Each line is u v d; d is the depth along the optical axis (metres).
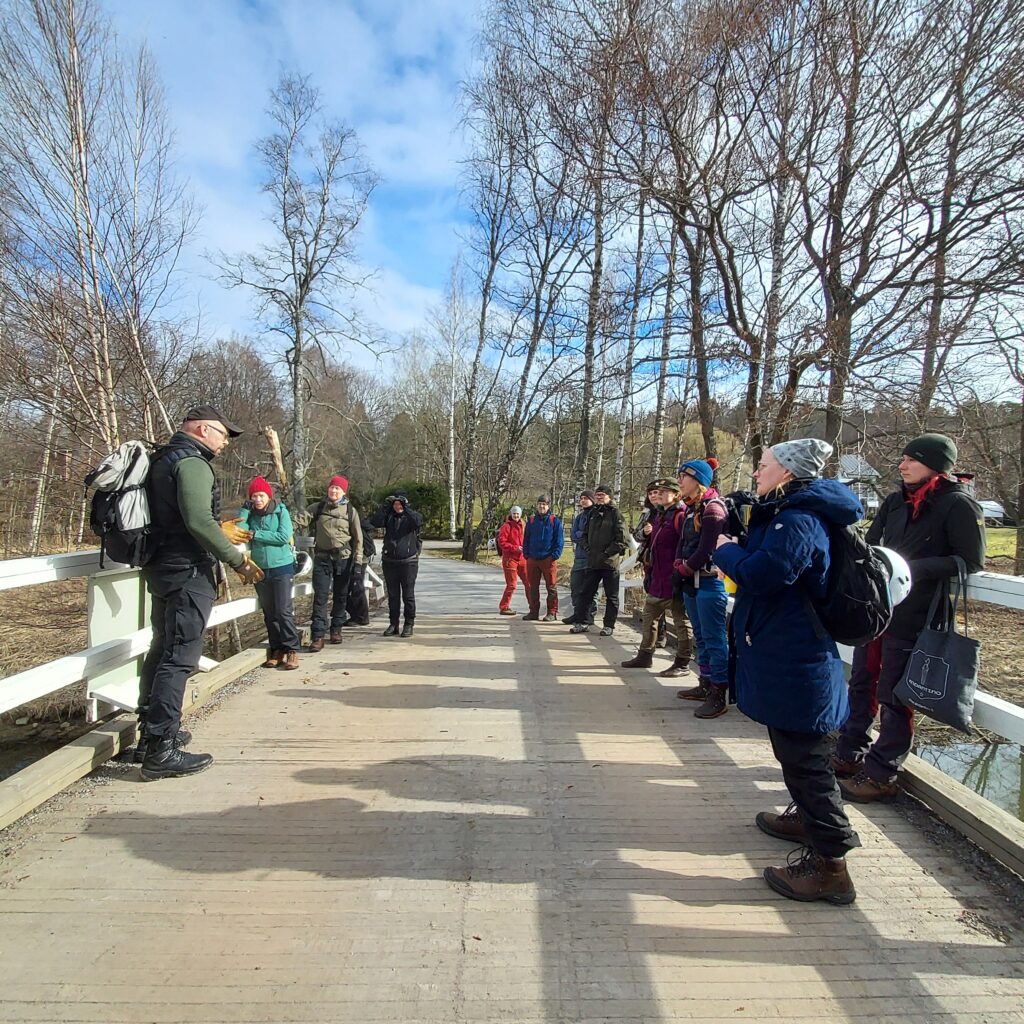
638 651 6.50
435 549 31.42
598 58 7.59
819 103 7.36
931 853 2.85
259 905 2.42
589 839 2.95
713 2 7.26
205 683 4.84
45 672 3.32
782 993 2.04
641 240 12.46
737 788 3.49
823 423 8.46
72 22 8.09
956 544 3.02
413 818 3.11
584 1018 1.93
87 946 2.19
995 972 2.13
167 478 3.40
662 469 14.55
